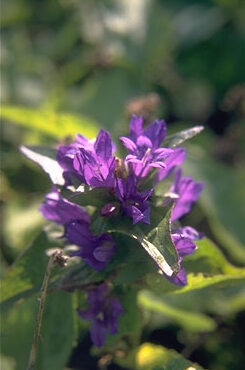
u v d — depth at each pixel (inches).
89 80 23.9
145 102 19.0
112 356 15.8
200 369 12.4
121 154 17.7
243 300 17.8
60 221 12.2
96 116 22.5
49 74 24.7
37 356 14.7
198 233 12.1
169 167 11.6
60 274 12.3
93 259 11.6
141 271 11.6
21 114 18.3
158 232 10.6
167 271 10.1
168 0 26.9
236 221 19.8
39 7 26.8
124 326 13.9
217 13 26.3
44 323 14.5
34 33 26.5
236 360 17.8
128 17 24.8
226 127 24.6
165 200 11.6
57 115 18.1
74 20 25.9
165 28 24.8
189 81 25.5
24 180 21.6
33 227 19.7
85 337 16.6
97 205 11.2
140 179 11.3
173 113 24.8
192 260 12.8
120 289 13.0
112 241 11.6
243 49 25.4
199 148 21.9
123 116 21.7
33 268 13.2
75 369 16.5
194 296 17.6
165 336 18.1
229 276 12.1
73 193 11.2
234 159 21.9
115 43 24.3
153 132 11.6
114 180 11.0
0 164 21.9
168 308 17.1
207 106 25.1
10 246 19.4
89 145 11.3
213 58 25.7
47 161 11.7
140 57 24.2
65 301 14.4
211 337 18.1
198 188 12.2
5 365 15.8
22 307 15.3
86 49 25.3
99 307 12.5
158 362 15.3
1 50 24.6
